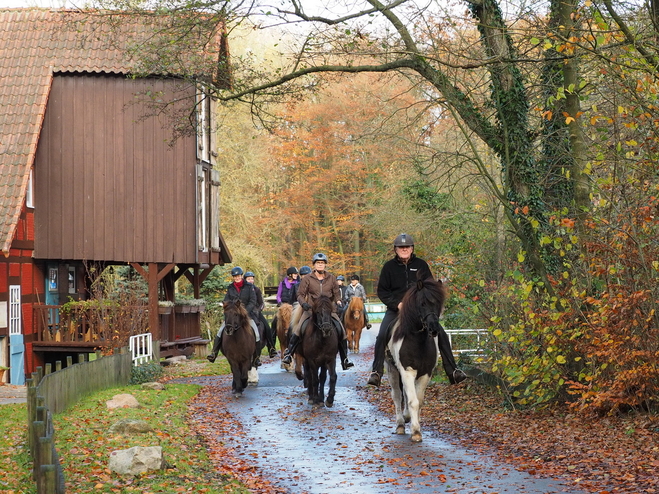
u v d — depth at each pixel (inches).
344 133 1863.9
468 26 665.0
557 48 472.1
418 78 735.7
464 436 495.5
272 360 1109.7
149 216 1064.2
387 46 598.5
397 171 1507.1
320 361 638.5
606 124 494.9
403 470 405.4
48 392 506.0
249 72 702.5
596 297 503.5
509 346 565.9
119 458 385.1
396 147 1048.8
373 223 1333.7
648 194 453.1
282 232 2143.2
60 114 1066.1
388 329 500.4
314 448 472.1
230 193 1699.1
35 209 1059.9
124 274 1291.8
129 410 563.5
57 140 1066.1
